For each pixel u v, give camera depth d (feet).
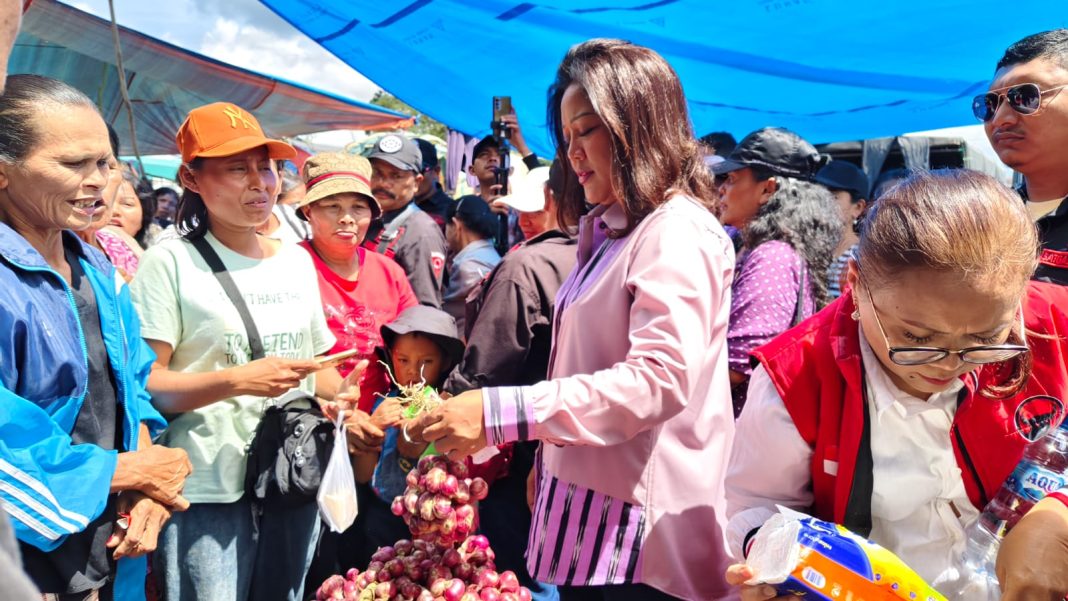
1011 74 6.28
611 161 5.85
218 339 7.88
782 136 9.82
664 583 5.76
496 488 9.38
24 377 5.85
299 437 7.79
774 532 4.47
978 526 4.61
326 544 10.03
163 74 26.21
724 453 6.11
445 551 5.95
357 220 10.89
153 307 7.73
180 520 7.80
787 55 10.74
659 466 5.76
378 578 6.00
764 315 8.75
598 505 5.84
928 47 9.91
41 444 5.75
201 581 7.77
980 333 4.01
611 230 6.03
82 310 6.46
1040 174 6.39
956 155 20.67
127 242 11.25
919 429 4.65
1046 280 5.62
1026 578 3.89
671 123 5.83
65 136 6.12
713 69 11.60
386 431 9.77
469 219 14.35
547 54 12.79
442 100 15.96
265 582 8.20
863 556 4.19
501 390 5.28
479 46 12.98
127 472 6.39
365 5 12.15
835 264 10.89
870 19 9.41
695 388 5.80
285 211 14.97
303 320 8.59
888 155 20.42
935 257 3.86
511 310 8.97
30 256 6.01
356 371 7.89
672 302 5.24
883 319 4.22
